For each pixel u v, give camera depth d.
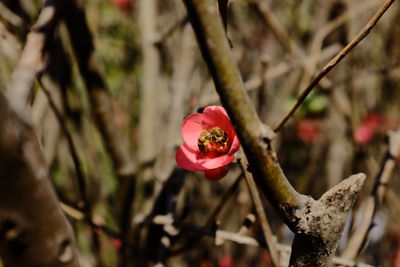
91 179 0.91
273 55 1.15
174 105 0.80
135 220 0.69
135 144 1.14
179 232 0.67
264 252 1.14
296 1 1.14
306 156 1.20
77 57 0.66
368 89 1.23
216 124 0.50
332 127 1.10
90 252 0.92
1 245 0.38
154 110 0.83
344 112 0.92
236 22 1.12
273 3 1.17
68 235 0.39
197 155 0.50
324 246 0.42
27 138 0.37
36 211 0.38
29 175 0.37
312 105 0.83
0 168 0.37
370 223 0.63
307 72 0.83
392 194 1.14
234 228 1.05
